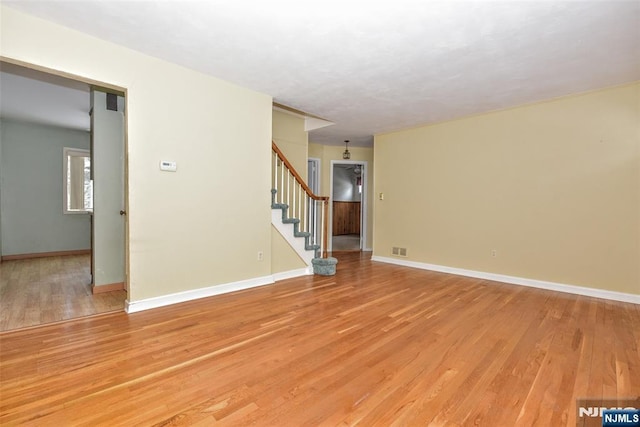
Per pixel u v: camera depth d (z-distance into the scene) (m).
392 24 2.32
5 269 4.72
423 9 2.12
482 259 4.59
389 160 5.81
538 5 2.06
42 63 2.37
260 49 2.76
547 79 3.31
